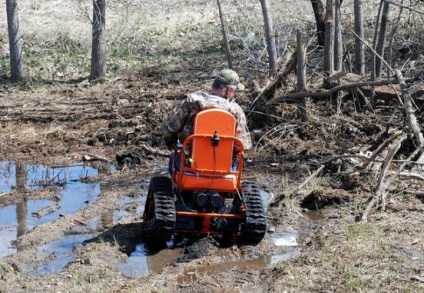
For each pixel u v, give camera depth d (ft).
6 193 32.24
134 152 36.76
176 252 25.82
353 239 25.18
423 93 38.50
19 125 42.45
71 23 65.31
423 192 28.96
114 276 23.70
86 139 39.73
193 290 22.50
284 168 34.91
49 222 28.76
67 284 22.85
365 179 30.96
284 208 29.48
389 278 22.06
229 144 24.89
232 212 25.93
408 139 33.50
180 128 25.70
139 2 74.08
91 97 48.08
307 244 25.99
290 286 22.12
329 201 29.73
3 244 26.84
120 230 27.45
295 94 38.83
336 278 22.44
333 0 40.65
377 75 42.42
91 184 33.45
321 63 51.96
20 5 71.67
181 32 64.49
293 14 67.26
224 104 25.29
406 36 56.24
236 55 56.59
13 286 22.79
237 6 71.26
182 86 49.96
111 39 62.23
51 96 48.85
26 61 57.26
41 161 36.78
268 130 39.17
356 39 43.29
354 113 39.55
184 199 25.99
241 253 25.49
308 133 38.42
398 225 26.23
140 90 49.32
